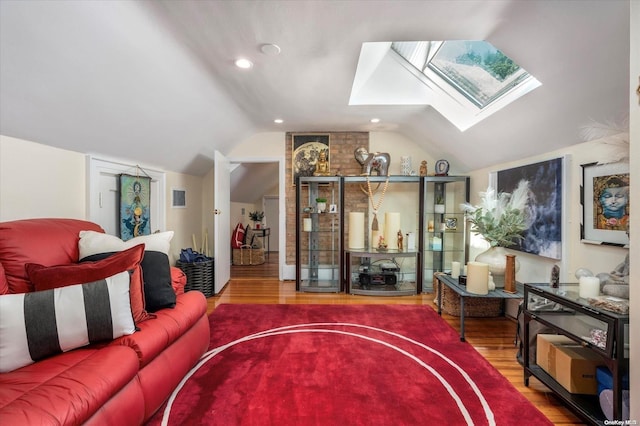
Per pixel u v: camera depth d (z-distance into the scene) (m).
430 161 4.25
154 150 2.98
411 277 4.24
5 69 1.42
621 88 1.55
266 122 3.80
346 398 1.66
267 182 6.61
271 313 3.01
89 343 1.37
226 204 4.13
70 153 2.20
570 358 1.54
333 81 2.53
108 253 1.75
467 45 2.41
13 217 1.79
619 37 1.34
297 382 1.81
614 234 1.80
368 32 1.82
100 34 1.54
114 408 1.18
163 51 1.90
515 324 2.77
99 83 1.82
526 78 2.19
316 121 3.74
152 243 1.98
